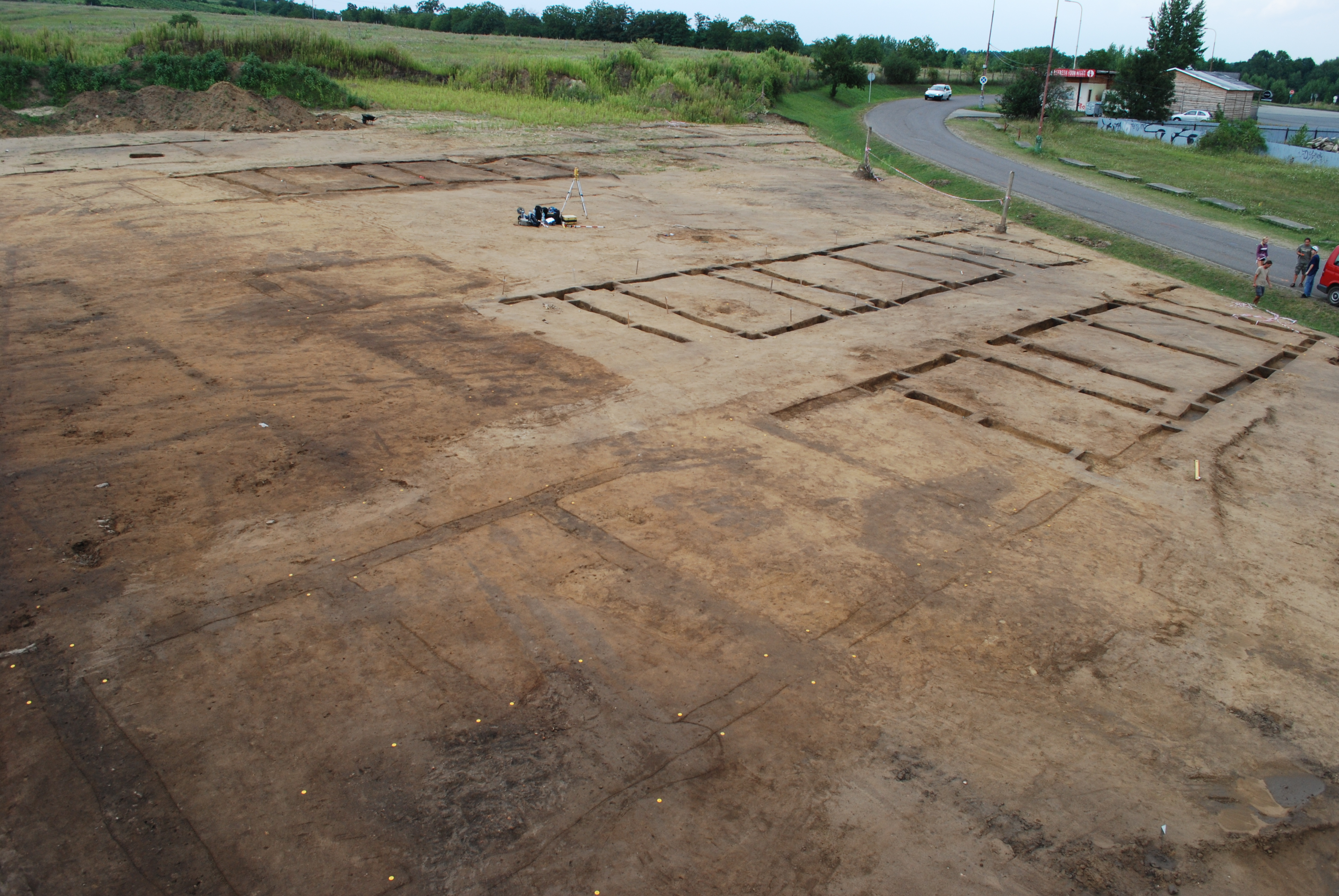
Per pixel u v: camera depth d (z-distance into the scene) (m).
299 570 7.22
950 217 27.02
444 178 26.12
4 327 12.23
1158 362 14.41
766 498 8.97
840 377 12.50
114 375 10.81
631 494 8.85
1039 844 5.14
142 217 19.03
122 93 32.94
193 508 8.02
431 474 8.95
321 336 12.67
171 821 4.88
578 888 4.64
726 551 7.93
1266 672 6.91
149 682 5.90
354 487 8.58
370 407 10.43
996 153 40.75
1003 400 12.17
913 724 6.03
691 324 14.56
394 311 14.05
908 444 10.52
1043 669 6.71
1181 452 10.95
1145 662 6.90
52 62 32.88
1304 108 96.50
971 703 6.28
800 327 14.79
